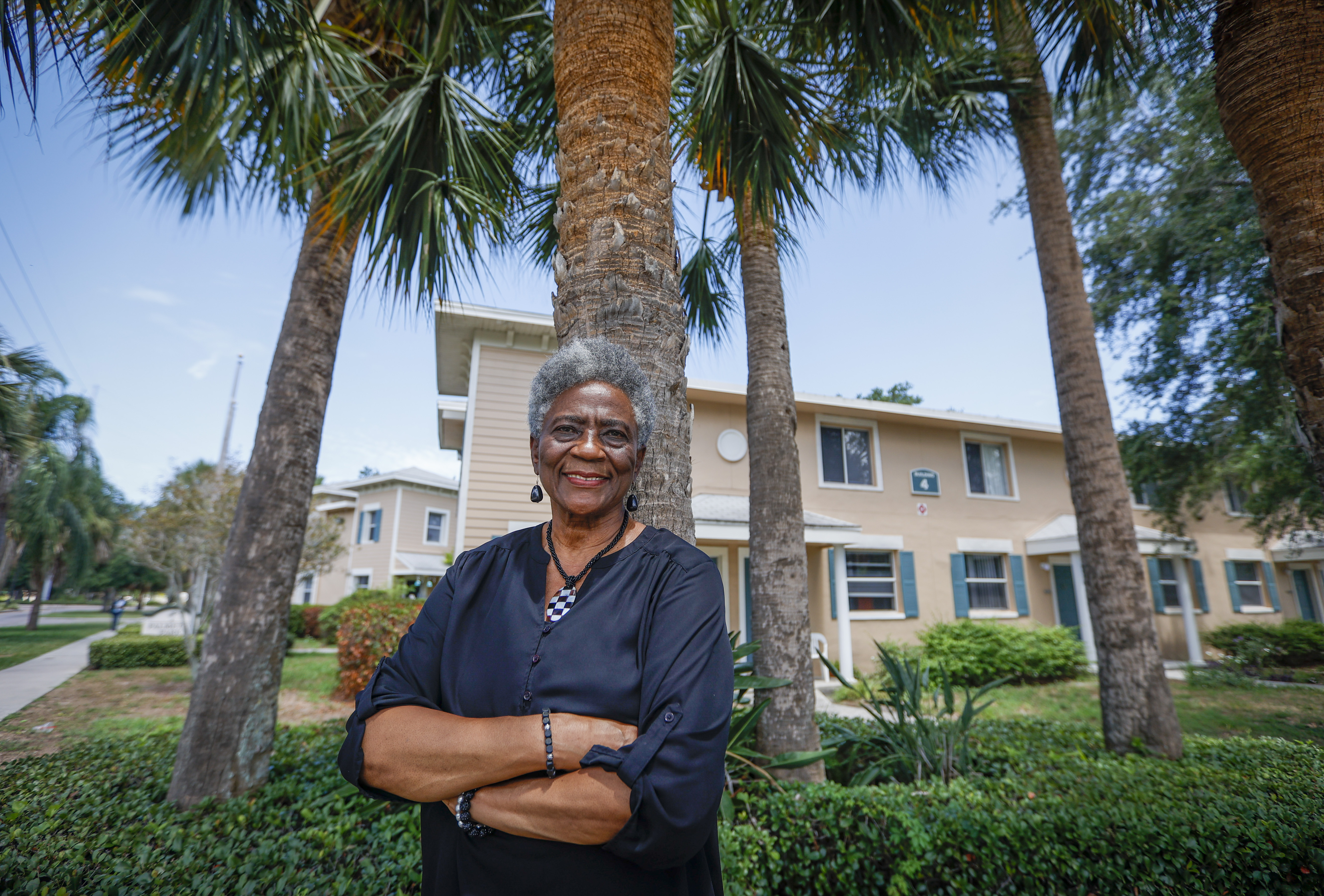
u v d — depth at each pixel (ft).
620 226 7.00
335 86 12.87
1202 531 52.39
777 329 15.72
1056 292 17.97
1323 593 57.52
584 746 2.98
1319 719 25.85
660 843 2.74
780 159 11.76
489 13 14.67
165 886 7.89
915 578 41.52
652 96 7.71
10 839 9.36
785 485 14.56
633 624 3.31
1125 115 26.43
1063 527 44.57
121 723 24.64
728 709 3.10
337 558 47.57
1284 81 7.65
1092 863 9.14
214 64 9.19
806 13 12.60
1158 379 28.66
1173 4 10.17
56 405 47.62
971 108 18.44
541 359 36.40
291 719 26.37
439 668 3.60
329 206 13.28
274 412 13.37
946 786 11.54
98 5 8.00
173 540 35.96
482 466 34.19
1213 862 8.86
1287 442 26.03
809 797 10.30
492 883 3.11
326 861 8.78
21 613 137.39
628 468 3.86
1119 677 15.49
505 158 14.53
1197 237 25.54
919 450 43.86
